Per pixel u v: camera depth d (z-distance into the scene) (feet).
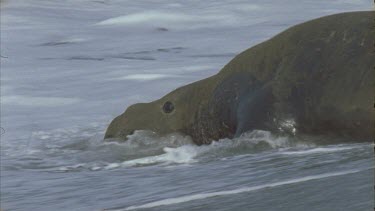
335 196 57.41
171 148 106.22
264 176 71.41
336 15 98.99
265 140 95.91
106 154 108.27
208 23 236.02
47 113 133.49
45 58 186.50
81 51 195.93
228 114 105.29
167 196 70.28
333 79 93.56
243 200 61.77
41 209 75.87
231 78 106.11
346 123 91.97
